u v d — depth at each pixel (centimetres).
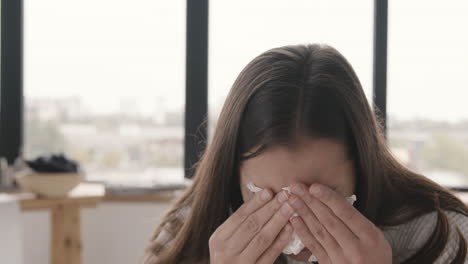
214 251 80
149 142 262
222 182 84
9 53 266
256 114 72
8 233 160
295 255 84
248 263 78
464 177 239
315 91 71
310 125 69
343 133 72
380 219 87
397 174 92
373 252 73
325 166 70
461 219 88
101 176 264
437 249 84
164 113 262
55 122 266
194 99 257
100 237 252
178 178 261
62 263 212
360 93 76
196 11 255
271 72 74
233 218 78
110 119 263
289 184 71
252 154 72
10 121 267
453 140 239
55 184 203
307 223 73
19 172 238
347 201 72
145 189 240
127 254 250
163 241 97
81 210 253
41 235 257
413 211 87
